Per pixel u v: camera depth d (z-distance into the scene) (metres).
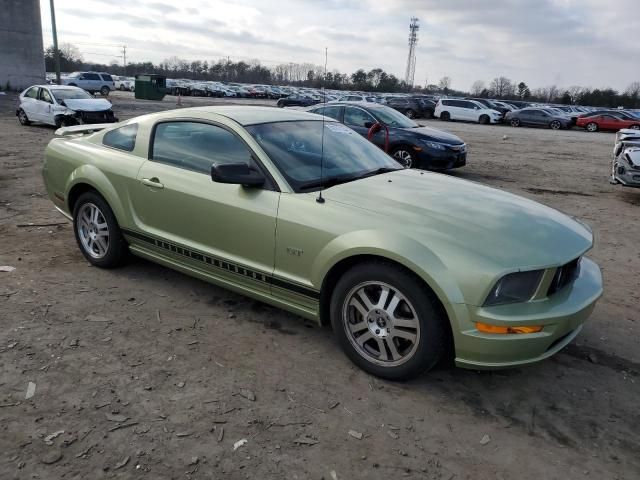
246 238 3.74
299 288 3.53
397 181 3.99
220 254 3.94
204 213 3.95
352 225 3.29
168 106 35.59
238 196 3.77
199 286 4.67
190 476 2.50
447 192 3.80
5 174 9.59
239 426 2.86
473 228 3.20
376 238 3.14
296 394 3.17
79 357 3.45
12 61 43.25
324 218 3.39
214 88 62.38
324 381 3.32
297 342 3.79
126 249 4.81
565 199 9.94
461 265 2.94
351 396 3.18
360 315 3.40
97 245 4.91
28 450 2.61
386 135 10.81
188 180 4.08
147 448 2.66
